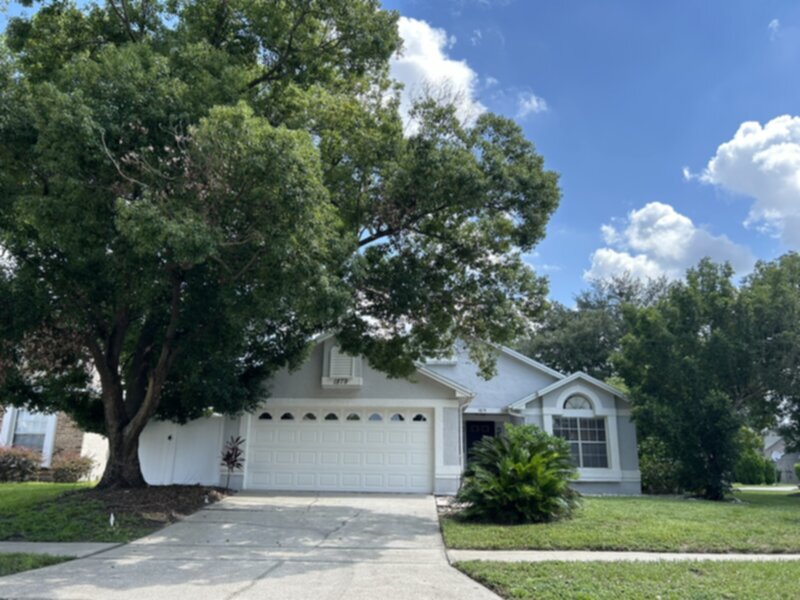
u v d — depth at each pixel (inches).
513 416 840.3
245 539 371.6
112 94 359.9
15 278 418.0
